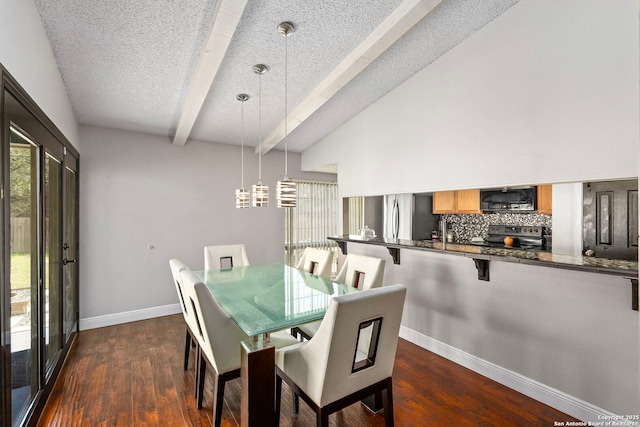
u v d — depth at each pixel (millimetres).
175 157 4055
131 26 2070
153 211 3904
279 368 1830
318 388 1494
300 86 3006
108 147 3635
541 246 3943
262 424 1659
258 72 2729
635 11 1729
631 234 2459
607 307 1857
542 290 2150
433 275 2914
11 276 1633
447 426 1910
